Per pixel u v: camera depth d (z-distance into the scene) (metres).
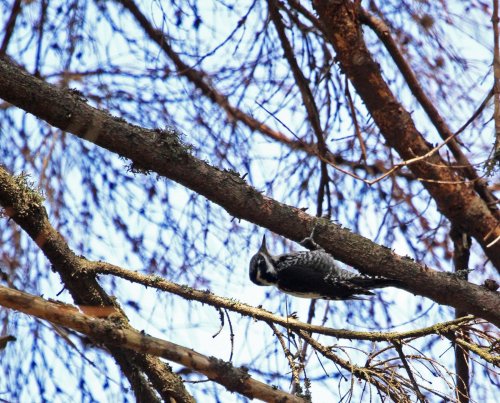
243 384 10.32
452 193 12.78
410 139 12.73
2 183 10.25
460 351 11.66
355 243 11.13
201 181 10.50
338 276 12.65
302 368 10.78
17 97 9.84
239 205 10.68
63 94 10.01
